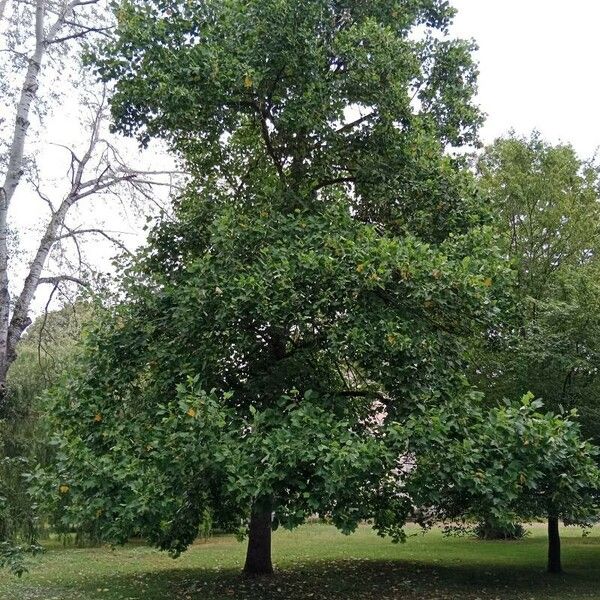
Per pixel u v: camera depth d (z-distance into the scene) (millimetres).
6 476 10945
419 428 6930
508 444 6934
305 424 6852
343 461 6277
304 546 18031
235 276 7484
